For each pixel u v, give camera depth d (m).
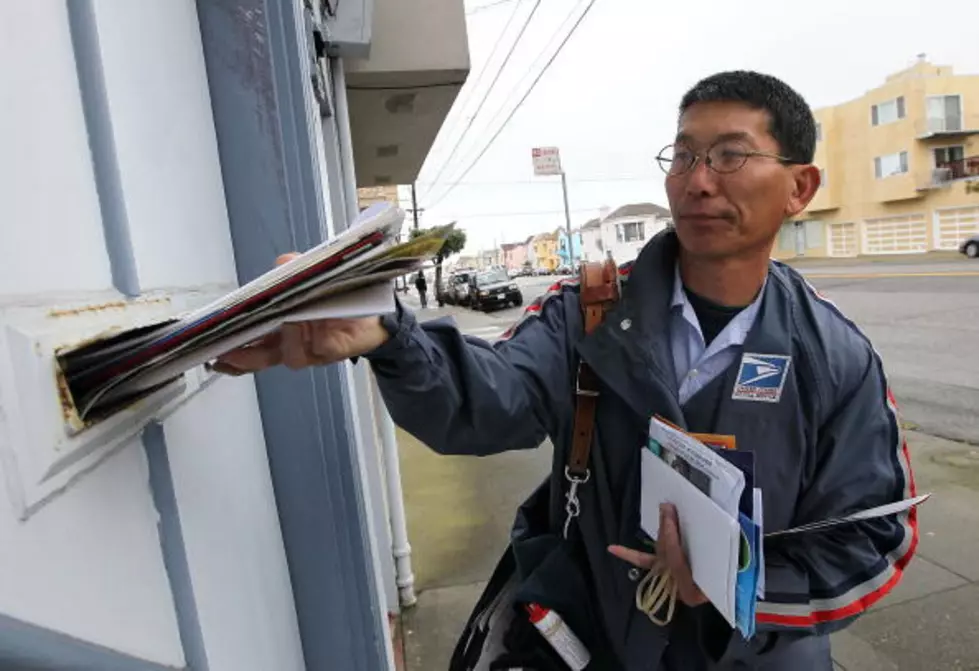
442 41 3.33
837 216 31.03
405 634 2.61
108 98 0.63
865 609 1.13
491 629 1.27
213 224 1.04
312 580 1.25
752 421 1.09
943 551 3.09
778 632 1.10
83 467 0.47
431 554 3.28
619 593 1.15
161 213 0.77
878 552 1.16
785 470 1.10
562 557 1.21
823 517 1.12
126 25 0.71
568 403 1.18
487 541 3.39
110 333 0.50
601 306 1.17
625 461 1.14
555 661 1.22
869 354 1.15
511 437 1.12
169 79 0.86
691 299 1.15
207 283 0.96
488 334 12.50
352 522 1.28
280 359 0.79
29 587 0.40
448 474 4.48
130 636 0.54
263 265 1.16
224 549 0.82
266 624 1.01
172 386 0.66
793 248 33.47
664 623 1.07
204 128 1.04
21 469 0.39
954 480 3.93
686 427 1.10
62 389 0.45
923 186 26.92
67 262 0.52
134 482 0.58
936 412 5.31
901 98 27.09
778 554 1.12
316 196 1.20
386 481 2.84
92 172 0.59
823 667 1.24
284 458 1.20
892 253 28.83
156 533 0.62
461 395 1.00
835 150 30.39
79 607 0.46
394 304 0.62
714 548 0.89
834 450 1.11
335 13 2.55
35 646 0.38
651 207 49.00
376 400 3.73
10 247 0.43
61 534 0.45
